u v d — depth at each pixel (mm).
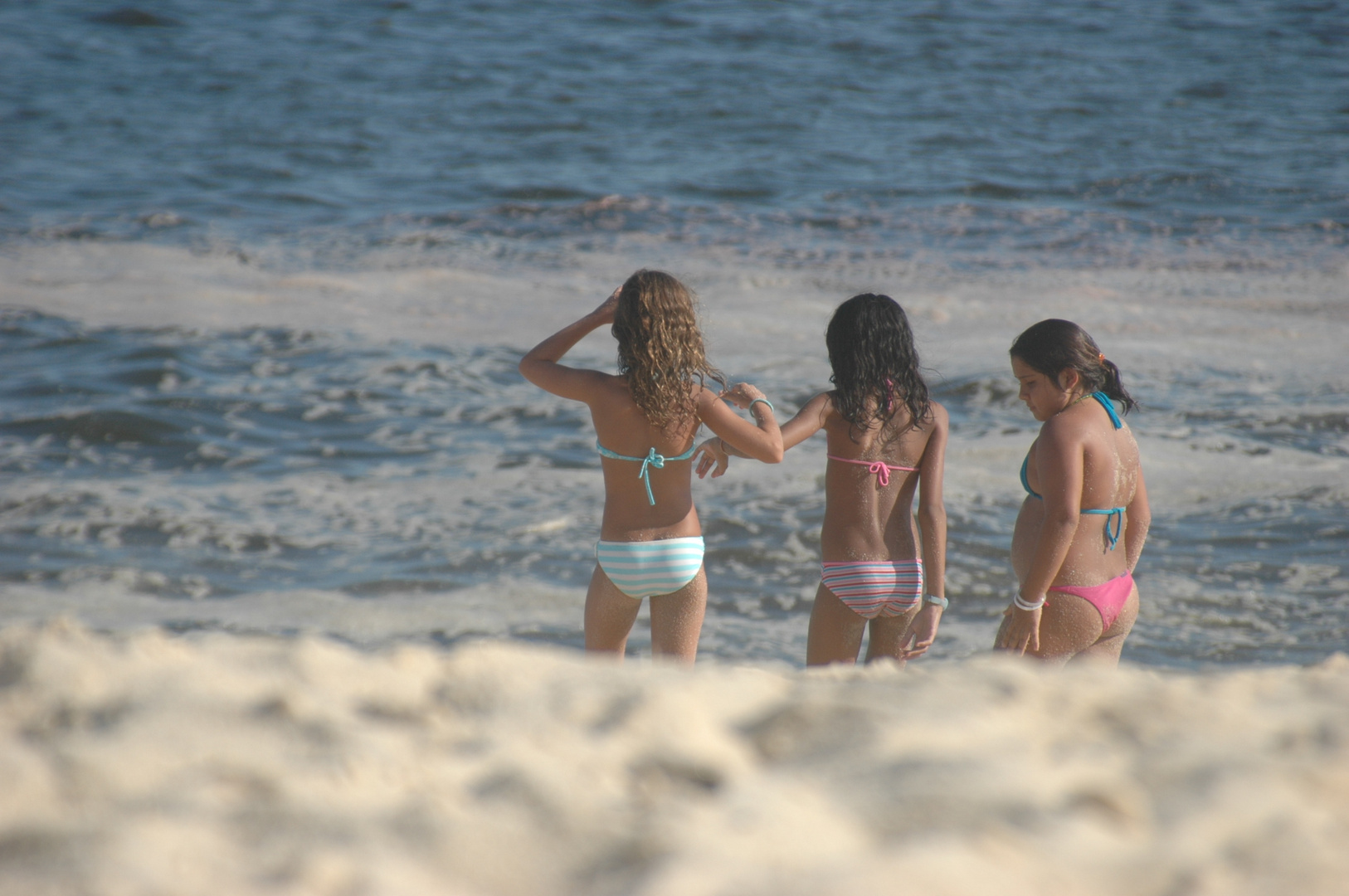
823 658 16766
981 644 22188
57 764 6371
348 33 129375
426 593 23719
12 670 7949
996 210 72000
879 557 16312
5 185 71062
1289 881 5410
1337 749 7121
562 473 31141
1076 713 7824
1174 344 43688
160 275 51781
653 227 66688
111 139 86312
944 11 146875
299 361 40000
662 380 15484
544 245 62062
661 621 16469
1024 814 5938
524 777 6270
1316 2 149125
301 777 6262
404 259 57781
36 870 5168
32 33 121938
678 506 16109
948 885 5117
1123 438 14828
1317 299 51375
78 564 24453
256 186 74625
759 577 25188
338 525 27203
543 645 21547
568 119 97125
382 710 7711
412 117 97188
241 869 5320
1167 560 25281
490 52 122625
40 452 31016
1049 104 104125
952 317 48000
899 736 7043
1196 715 7797
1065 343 14602
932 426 16484
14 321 42938
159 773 6398
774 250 61625
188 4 138750
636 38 129750
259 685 7816
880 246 62906
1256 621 22484
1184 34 134625
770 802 5984
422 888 5227
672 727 7234
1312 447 32438
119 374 37281
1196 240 64312
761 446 15555
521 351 42438
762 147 88938
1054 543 14250
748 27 135500
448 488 29828
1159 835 5887
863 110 101875
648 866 5422
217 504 28125
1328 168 81500
